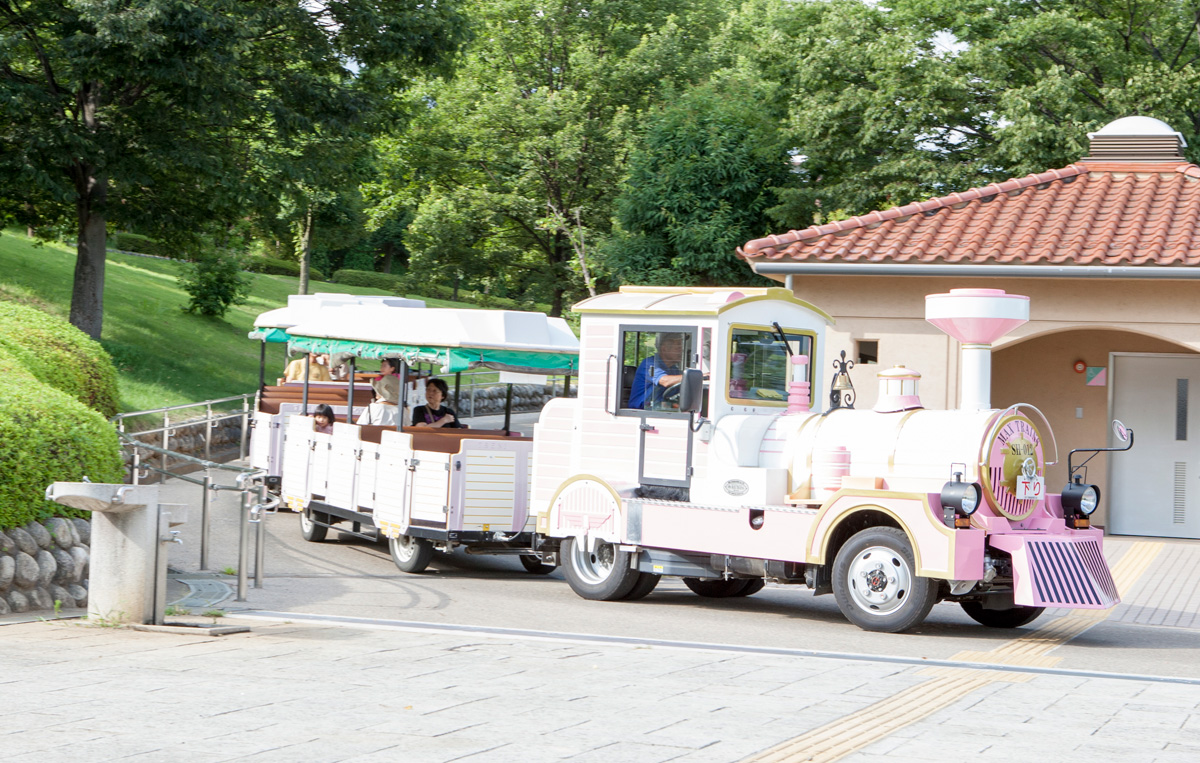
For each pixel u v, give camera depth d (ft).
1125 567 47.44
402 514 41.75
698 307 35.63
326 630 28.09
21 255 105.40
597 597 37.06
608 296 37.73
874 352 55.52
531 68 134.00
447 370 45.57
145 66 68.74
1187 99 78.18
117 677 21.70
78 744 16.79
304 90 82.23
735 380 35.73
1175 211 55.72
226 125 80.18
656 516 35.42
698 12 139.85
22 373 37.96
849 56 86.33
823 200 87.15
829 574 33.35
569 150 122.42
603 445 37.22
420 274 139.85
